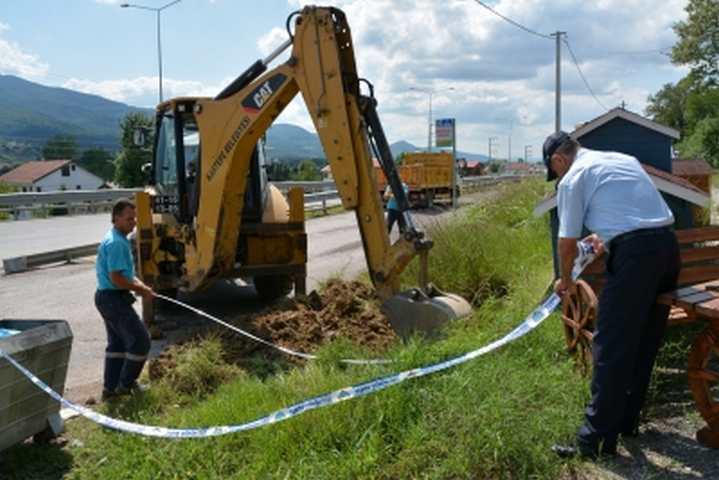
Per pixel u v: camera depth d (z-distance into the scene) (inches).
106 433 210.7
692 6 1850.4
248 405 210.1
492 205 635.5
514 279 359.6
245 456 176.7
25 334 197.5
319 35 283.1
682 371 223.0
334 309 320.8
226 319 376.2
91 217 1002.7
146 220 369.7
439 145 849.5
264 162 399.5
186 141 387.5
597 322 171.2
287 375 240.5
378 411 177.0
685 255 239.5
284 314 314.7
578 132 310.7
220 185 332.8
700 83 1951.3
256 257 379.2
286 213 395.9
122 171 2047.2
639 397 180.4
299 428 178.5
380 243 277.9
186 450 182.1
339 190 284.0
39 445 208.4
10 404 192.1
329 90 282.2
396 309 268.5
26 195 957.2
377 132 279.3
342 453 168.6
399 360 207.3
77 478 185.5
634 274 164.1
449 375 192.5
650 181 172.9
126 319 241.1
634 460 168.9
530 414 175.8
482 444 161.8
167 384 251.1
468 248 383.6
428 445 165.2
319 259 575.8
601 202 170.2
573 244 174.6
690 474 160.7
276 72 302.2
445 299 268.8
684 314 204.7
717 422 172.7
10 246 698.8
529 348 221.9
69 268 570.9
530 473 159.2
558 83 1331.2
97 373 287.3
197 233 350.0
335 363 241.9
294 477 162.2
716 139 1857.8
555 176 190.4
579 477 160.6
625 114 303.1
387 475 161.0
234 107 321.4
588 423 169.8
